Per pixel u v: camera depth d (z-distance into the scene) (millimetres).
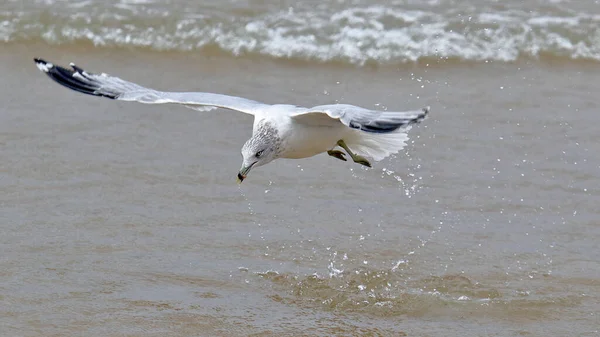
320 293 11492
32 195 13469
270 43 19750
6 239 12234
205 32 19922
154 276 11594
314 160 15117
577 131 16188
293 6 20938
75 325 10430
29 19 20016
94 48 19469
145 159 14852
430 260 12281
